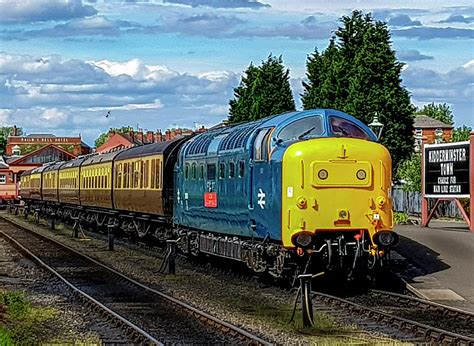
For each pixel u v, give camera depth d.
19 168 104.25
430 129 114.62
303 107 57.19
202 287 22.30
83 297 20.14
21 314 17.91
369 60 50.31
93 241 39.91
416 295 20.17
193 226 27.52
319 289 21.16
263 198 20.78
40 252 34.09
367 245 19.67
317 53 58.00
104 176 42.09
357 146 19.64
